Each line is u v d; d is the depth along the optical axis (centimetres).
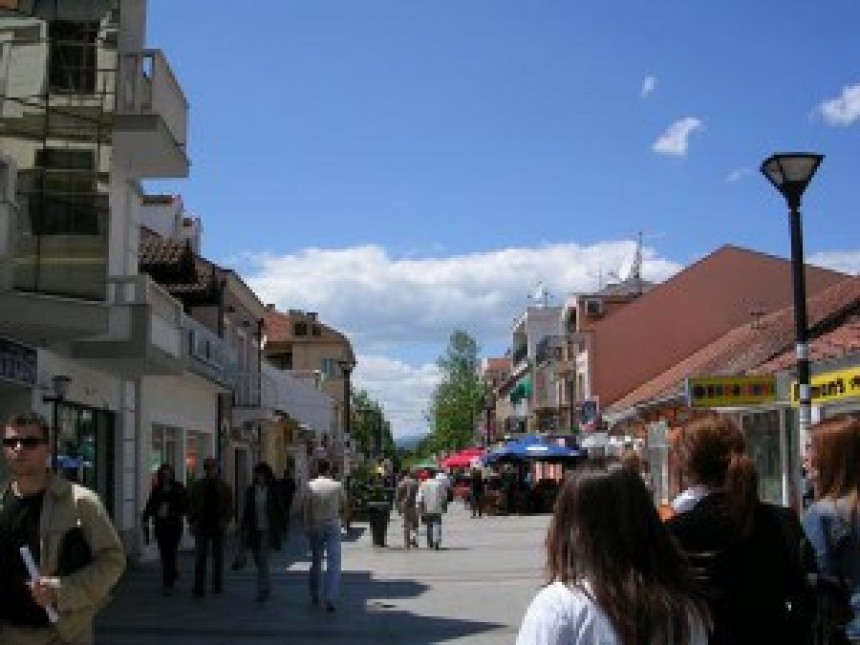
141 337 1852
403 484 2833
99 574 493
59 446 1839
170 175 2164
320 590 1731
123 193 2194
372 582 1920
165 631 1336
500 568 2152
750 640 422
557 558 330
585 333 5341
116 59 1659
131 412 2319
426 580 1944
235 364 3300
